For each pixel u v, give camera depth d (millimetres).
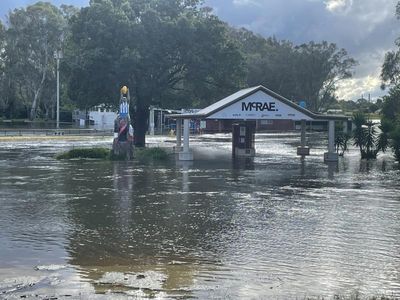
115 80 39969
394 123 34625
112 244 9602
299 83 102375
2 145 45250
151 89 41781
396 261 8516
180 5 45438
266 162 29516
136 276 7609
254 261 8469
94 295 6730
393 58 54812
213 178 21031
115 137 30953
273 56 100375
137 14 43812
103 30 39844
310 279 7547
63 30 87812
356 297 6766
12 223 11516
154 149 33375
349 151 39781
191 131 78875
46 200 14930
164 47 41156
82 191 16906
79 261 8438
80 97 42500
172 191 17000
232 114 29953
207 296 6762
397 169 25484
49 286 7098
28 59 88250
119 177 21219
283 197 15695
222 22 44094
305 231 10742
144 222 11703
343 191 17141
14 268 8000
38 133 62656
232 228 11047
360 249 9273
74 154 31219
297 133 79375
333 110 115562
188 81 44219
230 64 43281
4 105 91500
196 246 9477
